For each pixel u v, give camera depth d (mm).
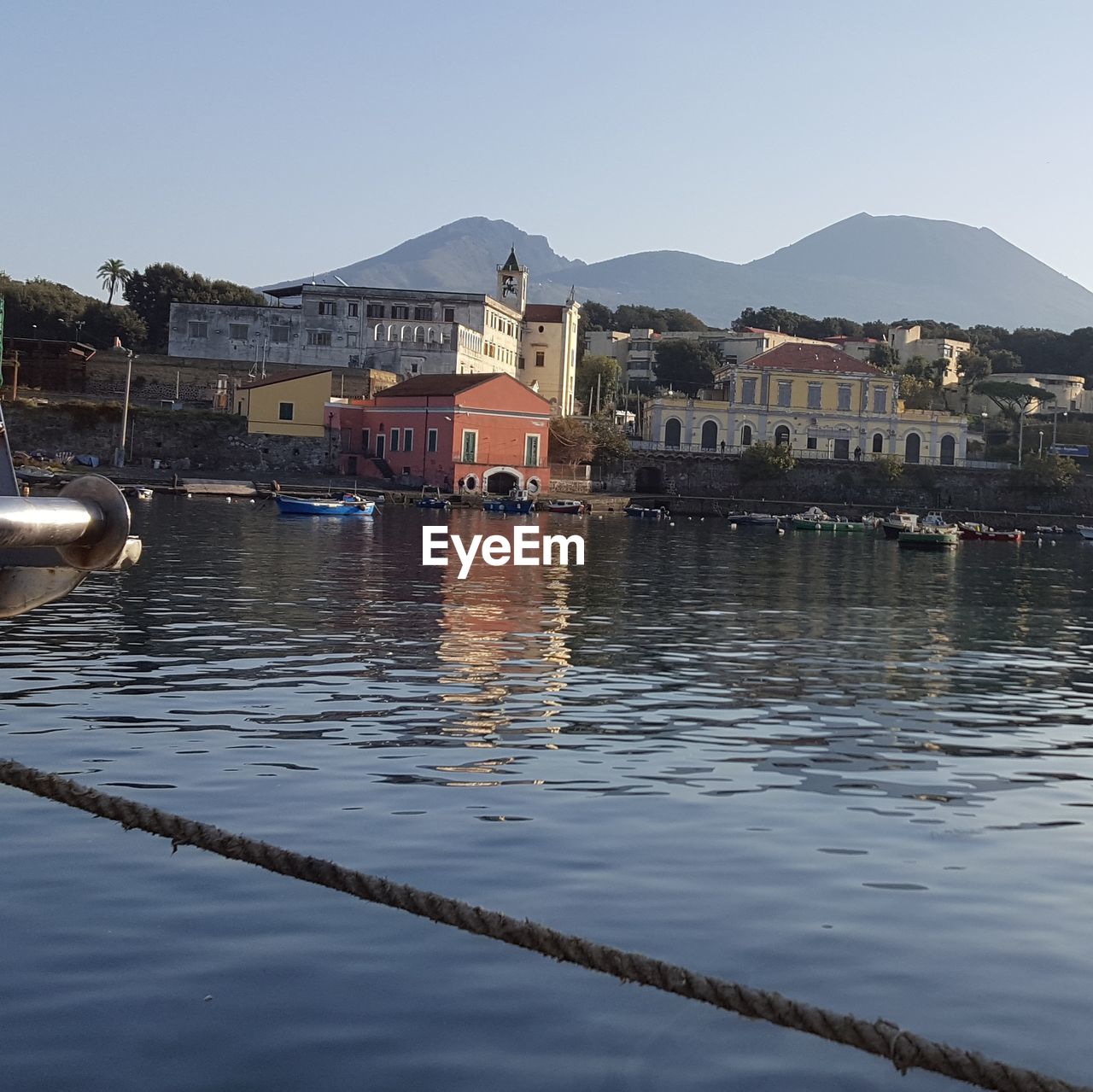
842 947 11234
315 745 18391
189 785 15961
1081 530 127625
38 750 17484
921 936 11555
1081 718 23406
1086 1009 10117
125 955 10453
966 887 12953
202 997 9766
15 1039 9062
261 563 49656
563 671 26422
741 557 70250
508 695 23344
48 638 27500
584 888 12516
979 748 20297
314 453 114938
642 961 4281
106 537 3627
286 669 24984
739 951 11062
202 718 20016
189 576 42656
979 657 32000
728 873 13125
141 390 120875
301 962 10438
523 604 39531
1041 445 149375
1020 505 141625
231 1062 8836
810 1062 9102
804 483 137375
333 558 54312
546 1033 9406
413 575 48281
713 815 15422
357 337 129625
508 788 16328
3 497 3461
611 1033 9430
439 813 15031
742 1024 9656
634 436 146125
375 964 10453
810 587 51938
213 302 166250
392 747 18469
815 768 18250
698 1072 8930
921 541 96562
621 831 14555
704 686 25266
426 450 114125
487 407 114500
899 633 36781
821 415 140750
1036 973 10773
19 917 11172
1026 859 14023
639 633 33406
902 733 21281
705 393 149625
